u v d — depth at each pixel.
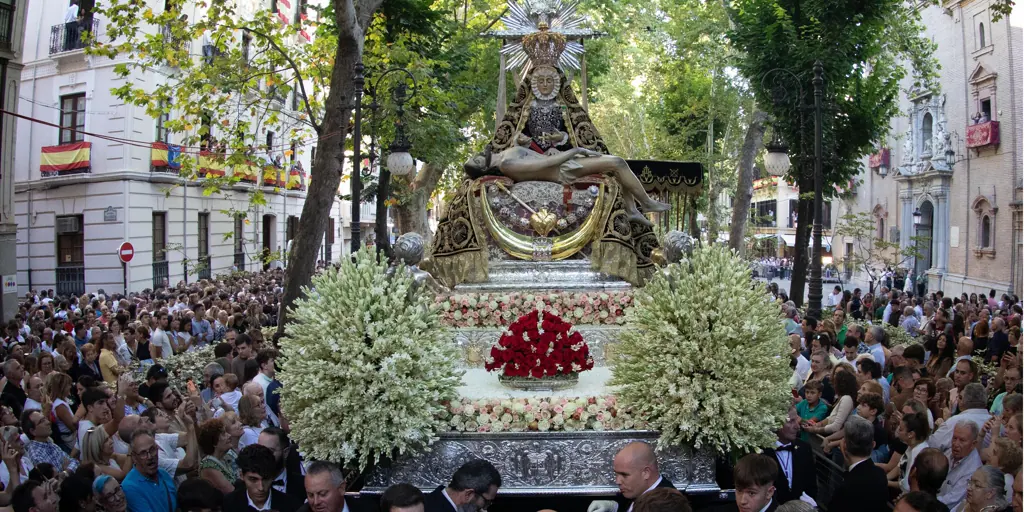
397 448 7.34
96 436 7.82
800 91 20.00
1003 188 32.06
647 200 10.67
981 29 33.56
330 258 49.72
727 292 7.46
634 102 36.81
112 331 14.06
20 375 9.95
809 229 22.08
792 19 23.08
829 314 20.80
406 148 16.80
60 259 29.73
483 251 10.12
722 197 48.50
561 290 9.86
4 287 22.62
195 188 32.91
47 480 6.48
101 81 28.61
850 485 6.55
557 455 7.43
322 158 16.22
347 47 15.91
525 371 7.96
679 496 4.65
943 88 36.78
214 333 16.84
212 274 34.38
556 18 11.12
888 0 21.98
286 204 41.38
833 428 8.46
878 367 9.63
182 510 5.90
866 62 24.72
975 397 7.91
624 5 34.47
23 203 29.86
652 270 10.56
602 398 7.72
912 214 40.09
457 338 9.31
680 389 7.27
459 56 24.50
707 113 31.41
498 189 10.43
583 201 10.43
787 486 7.13
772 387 7.38
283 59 18.89
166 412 8.25
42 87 29.62
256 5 34.53
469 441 7.45
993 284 32.66
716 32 28.56
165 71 29.94
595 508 6.62
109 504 6.14
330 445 7.18
